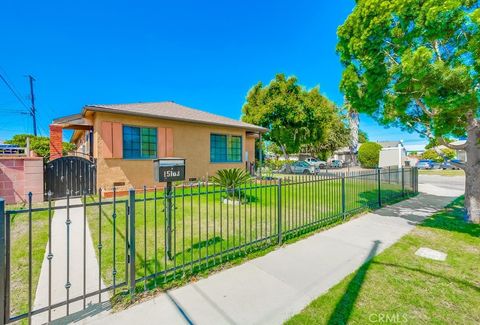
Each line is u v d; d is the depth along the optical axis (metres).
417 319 2.27
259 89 21.48
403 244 4.32
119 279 2.97
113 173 8.94
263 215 6.36
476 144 5.57
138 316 2.29
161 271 2.91
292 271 3.27
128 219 2.62
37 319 2.22
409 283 2.94
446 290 2.79
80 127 10.20
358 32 5.35
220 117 14.09
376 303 2.53
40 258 3.55
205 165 11.75
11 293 2.65
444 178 17.62
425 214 6.62
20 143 21.33
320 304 2.50
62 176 8.07
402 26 4.73
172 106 13.61
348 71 5.98
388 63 5.36
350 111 25.33
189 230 4.93
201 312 2.36
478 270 3.30
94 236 4.50
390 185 8.81
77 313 2.31
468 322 2.23
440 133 4.96
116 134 8.98
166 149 10.32
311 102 20.27
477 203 5.72
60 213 6.19
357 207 6.78
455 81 4.06
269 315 2.33
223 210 6.78
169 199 3.47
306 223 5.14
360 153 30.86
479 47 3.92
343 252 3.95
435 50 4.75
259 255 3.78
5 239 1.94
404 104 5.30
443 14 4.04
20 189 7.34
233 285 2.88
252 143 16.83
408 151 41.91
